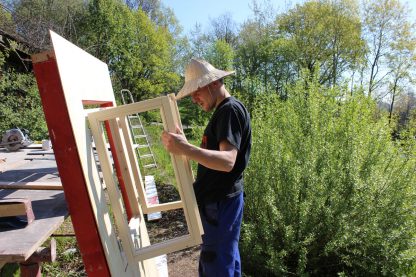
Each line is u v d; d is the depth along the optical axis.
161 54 26.97
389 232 3.14
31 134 7.97
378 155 3.42
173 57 33.47
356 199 3.14
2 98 8.02
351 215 3.19
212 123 1.91
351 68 23.70
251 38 29.06
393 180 3.26
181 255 3.86
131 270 1.87
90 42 20.22
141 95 26.66
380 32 23.73
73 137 1.30
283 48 27.11
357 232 3.08
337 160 3.44
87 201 1.35
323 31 24.95
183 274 3.44
